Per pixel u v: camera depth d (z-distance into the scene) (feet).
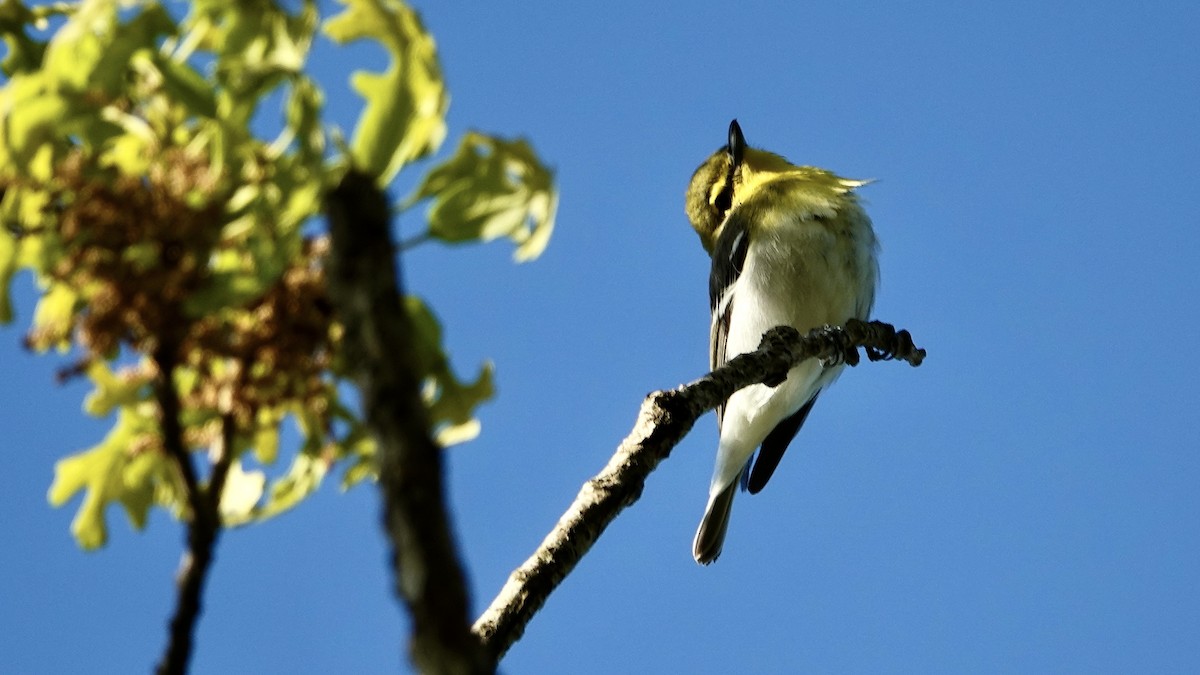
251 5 12.37
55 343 12.12
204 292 11.43
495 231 12.46
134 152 12.71
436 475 11.06
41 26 16.25
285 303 12.10
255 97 12.26
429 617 10.78
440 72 12.34
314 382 12.64
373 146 12.09
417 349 12.64
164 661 11.05
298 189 11.64
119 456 13.93
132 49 12.62
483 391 13.66
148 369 12.36
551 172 12.62
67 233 11.67
